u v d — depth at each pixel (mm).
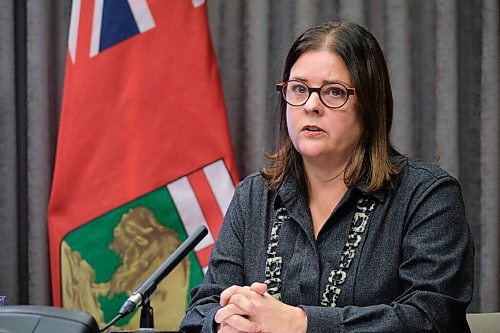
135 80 4156
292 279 2707
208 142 4184
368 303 2604
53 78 4695
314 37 2725
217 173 4180
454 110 4785
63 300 4125
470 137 4855
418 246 2594
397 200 2705
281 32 4828
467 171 4852
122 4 4184
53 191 4141
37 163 4609
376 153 2730
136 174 4129
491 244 4789
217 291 2787
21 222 4684
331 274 2650
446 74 4789
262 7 4754
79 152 4133
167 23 4199
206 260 4125
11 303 4594
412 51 4844
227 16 4781
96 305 4094
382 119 2740
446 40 4793
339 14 4805
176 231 4145
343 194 2775
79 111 4145
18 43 4672
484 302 4777
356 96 2676
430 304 2482
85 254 4109
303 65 2691
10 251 4594
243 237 2883
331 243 2707
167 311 4113
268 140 4777
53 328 1942
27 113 4633
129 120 4145
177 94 4176
